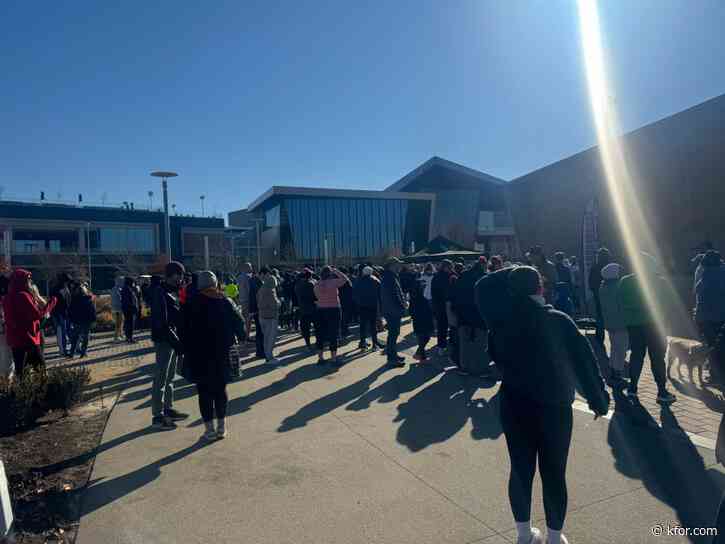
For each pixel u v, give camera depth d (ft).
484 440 15.74
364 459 14.46
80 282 37.22
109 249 225.15
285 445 15.78
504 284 10.13
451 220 219.82
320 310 27.73
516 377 9.70
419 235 214.28
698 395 19.81
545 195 84.43
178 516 11.48
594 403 9.45
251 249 233.55
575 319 38.24
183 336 16.43
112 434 17.37
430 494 12.21
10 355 23.84
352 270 47.91
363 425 17.47
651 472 12.96
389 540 10.26
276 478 13.35
